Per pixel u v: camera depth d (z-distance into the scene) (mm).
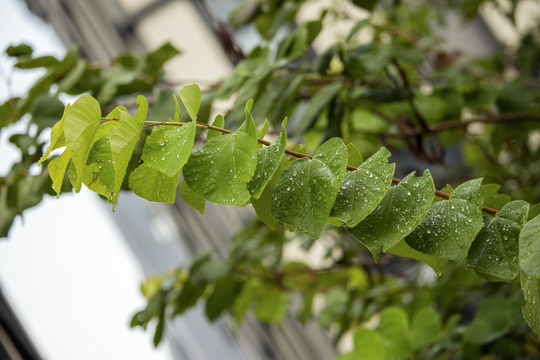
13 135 1108
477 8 2135
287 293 1702
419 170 1939
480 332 1101
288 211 688
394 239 675
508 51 2371
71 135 641
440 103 1529
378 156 696
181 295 1317
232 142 685
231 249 1441
